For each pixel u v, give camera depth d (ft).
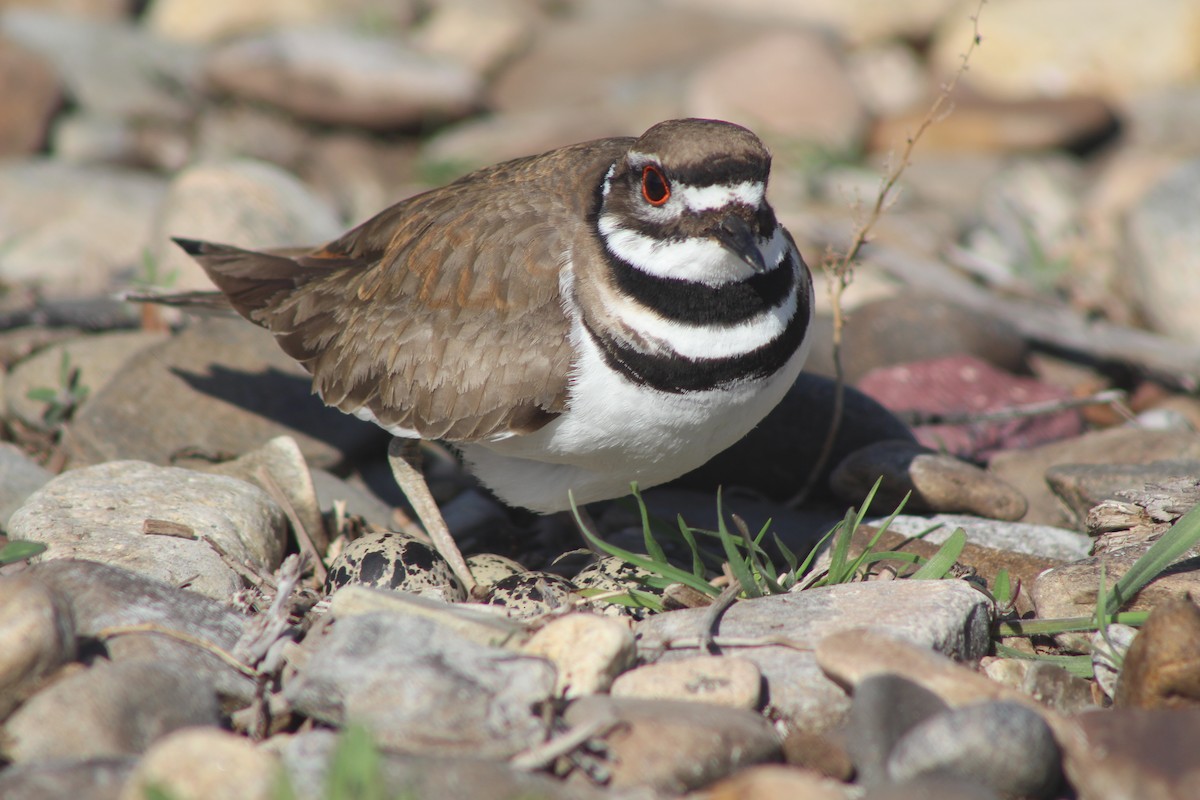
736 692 26.63
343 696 25.34
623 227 32.81
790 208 66.80
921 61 93.09
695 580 31.94
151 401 41.86
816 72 78.13
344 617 28.07
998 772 23.79
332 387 36.70
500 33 89.97
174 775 22.74
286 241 50.42
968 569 33.71
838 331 39.60
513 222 34.35
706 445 33.73
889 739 25.07
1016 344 50.67
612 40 91.81
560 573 37.76
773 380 33.12
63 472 39.45
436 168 70.85
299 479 37.42
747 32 91.91
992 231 64.34
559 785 23.45
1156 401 50.62
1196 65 84.99
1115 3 86.79
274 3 89.61
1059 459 41.78
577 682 26.81
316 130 77.56
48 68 71.82
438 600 30.32
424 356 34.53
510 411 33.30
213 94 78.59
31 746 24.48
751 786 23.20
